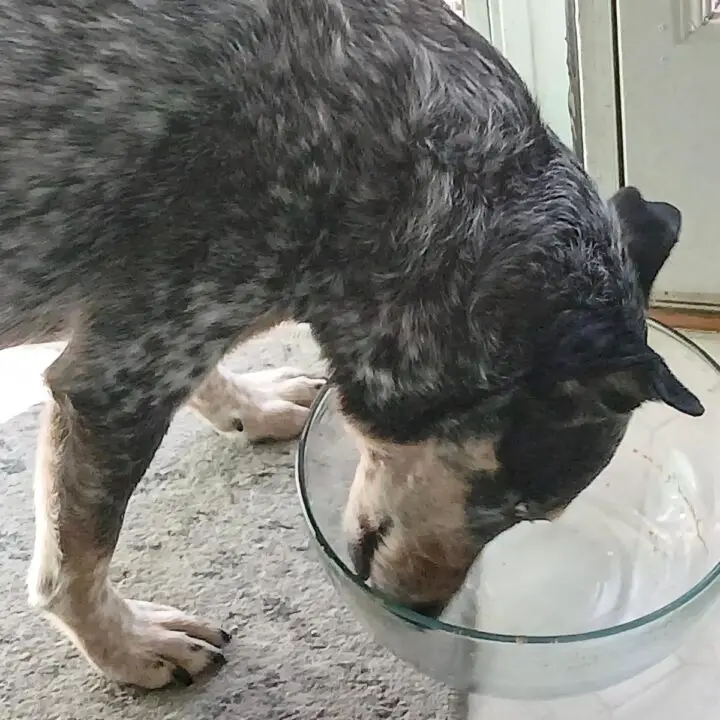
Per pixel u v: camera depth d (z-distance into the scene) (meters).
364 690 1.57
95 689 1.60
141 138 1.24
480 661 1.42
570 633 1.62
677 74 1.79
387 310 1.33
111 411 1.39
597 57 1.83
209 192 1.27
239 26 1.24
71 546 1.47
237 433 1.90
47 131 1.24
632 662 1.44
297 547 1.76
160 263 1.31
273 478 1.86
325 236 1.31
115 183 1.26
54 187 1.26
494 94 1.31
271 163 1.26
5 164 1.25
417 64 1.27
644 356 1.24
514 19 1.89
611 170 1.96
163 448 1.91
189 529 1.79
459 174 1.29
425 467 1.40
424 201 1.28
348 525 1.54
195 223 1.29
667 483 1.77
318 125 1.26
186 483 1.86
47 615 1.56
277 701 1.57
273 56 1.24
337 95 1.25
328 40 1.25
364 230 1.30
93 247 1.30
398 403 1.37
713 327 2.07
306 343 2.05
